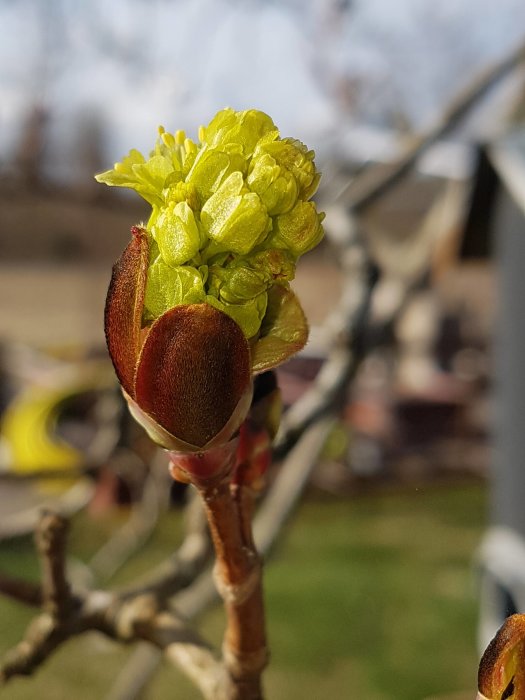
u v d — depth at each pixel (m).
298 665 5.79
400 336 12.30
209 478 0.70
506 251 4.38
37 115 8.83
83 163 8.71
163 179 0.63
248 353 0.62
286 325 0.69
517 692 0.62
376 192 2.25
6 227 16.88
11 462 5.13
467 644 6.10
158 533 7.51
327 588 6.98
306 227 0.61
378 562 7.61
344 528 8.51
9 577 1.20
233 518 0.74
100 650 5.55
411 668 5.74
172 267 0.61
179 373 0.61
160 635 1.05
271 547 1.98
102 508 6.83
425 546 8.06
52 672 5.49
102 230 14.14
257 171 0.60
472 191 4.38
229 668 0.80
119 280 0.62
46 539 1.07
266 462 0.76
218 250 0.61
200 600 1.84
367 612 6.61
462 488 9.80
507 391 4.38
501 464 4.50
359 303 1.99
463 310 13.98
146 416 0.63
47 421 5.70
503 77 2.25
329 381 1.91
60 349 9.27
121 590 1.12
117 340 0.62
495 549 4.45
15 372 8.38
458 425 10.59
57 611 1.08
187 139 0.63
